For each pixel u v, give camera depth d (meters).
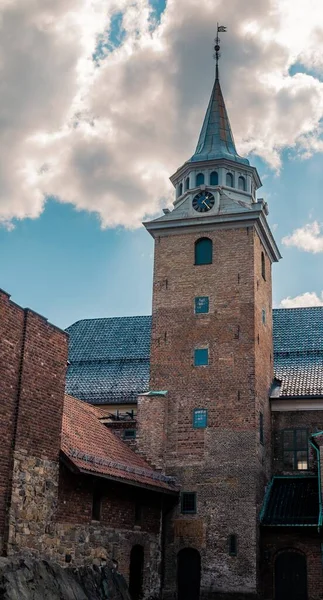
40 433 29.06
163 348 42.59
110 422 41.44
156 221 44.69
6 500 26.70
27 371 28.67
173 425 40.84
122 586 32.81
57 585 27.44
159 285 43.91
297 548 38.06
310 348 48.41
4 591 24.44
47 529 28.67
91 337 54.25
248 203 45.81
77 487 31.02
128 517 35.31
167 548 38.66
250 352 41.00
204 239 44.16
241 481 38.69
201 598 37.22
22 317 28.83
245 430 39.59
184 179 47.00
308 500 39.69
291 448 43.12
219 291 42.69
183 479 39.66
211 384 41.03
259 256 44.56
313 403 43.53
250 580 36.88
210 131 48.31
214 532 38.19
